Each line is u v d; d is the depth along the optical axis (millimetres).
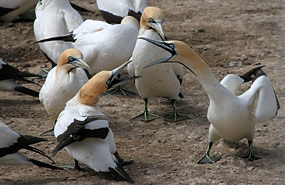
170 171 12234
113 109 15867
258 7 24734
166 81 14727
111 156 11562
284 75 17734
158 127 14695
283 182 11594
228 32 21828
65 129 11414
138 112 15680
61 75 13766
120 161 12438
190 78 17859
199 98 16500
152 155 13086
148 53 14523
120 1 18594
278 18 23281
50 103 13969
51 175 12117
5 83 16047
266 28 22219
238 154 12961
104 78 11945
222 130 12281
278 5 24984
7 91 16625
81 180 11828
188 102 16250
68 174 12148
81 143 11523
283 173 12000
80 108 11766
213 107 12148
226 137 12461
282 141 13547
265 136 13844
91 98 11930
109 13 18875
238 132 12281
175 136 14141
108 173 11414
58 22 17172
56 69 13938
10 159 11617
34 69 18781
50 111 14195
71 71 13789
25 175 12164
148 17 14695
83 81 14297
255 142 13523
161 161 12750
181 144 13680
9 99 16688
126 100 16547
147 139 14016
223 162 12547
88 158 11477
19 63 19281
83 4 25453
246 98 12211
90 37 15719
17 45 20812
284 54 19594
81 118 11430
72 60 13648
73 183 11695
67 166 12500
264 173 12023
